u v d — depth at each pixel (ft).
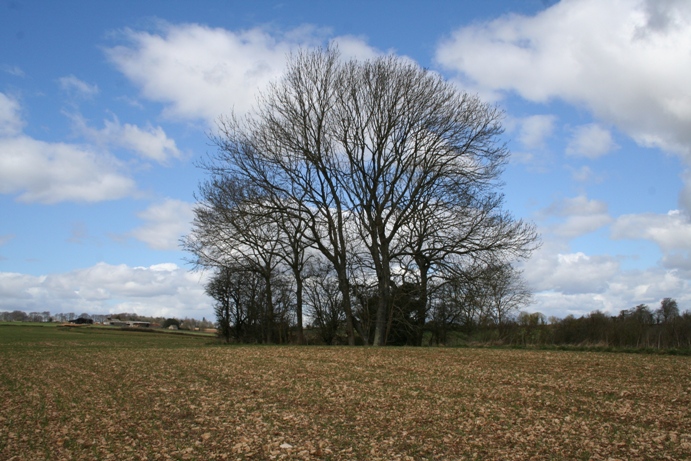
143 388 58.23
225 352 96.02
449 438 37.35
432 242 113.19
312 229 117.80
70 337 165.48
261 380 61.41
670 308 102.89
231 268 130.82
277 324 155.43
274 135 115.85
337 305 147.23
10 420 44.39
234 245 122.52
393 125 114.52
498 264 107.86
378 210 116.26
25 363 82.69
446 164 112.47
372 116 115.55
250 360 81.00
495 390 52.85
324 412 45.34
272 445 36.63
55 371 73.00
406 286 117.39
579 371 63.36
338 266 120.98
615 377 58.85
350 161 117.29
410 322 124.36
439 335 129.18
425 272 115.96
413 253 113.60
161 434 39.88
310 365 73.56
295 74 117.80
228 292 166.40
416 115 113.50
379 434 38.65
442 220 110.32
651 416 41.83
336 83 116.88
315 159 115.85
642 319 102.73
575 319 114.32
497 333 127.34
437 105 113.29
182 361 81.76
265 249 129.70
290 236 126.82
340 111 117.19
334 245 120.67
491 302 123.54
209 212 119.24
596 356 78.69
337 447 36.06
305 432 39.58
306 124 117.39
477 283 107.86
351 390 54.19
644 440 35.83
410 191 114.93
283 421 42.68
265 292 158.81
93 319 342.64
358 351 92.68
